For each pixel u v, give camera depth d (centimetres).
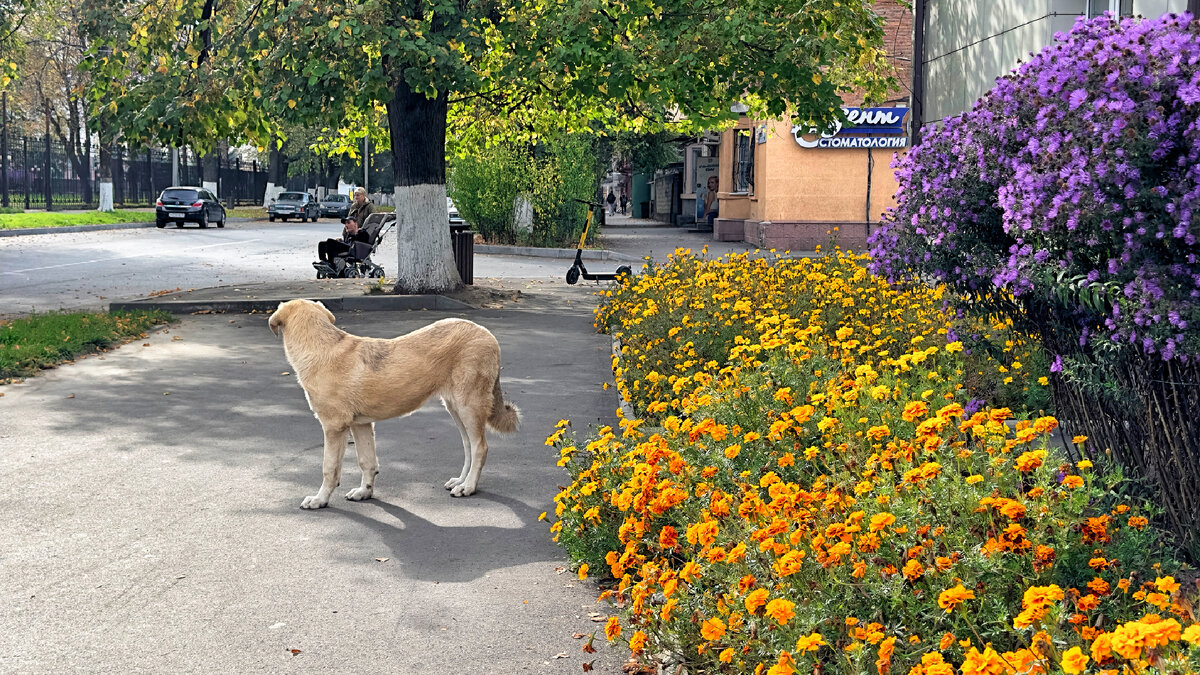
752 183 3862
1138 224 452
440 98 1838
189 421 937
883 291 1116
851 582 378
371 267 2162
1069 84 500
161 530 640
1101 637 271
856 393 582
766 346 767
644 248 3603
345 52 1538
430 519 670
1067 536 396
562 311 1755
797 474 558
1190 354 443
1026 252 512
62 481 743
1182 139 455
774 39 1591
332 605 526
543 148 3509
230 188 7219
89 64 1864
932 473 412
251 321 1598
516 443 867
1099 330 521
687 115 1903
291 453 831
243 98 1795
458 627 500
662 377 888
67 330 1362
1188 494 482
